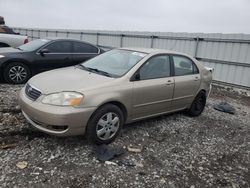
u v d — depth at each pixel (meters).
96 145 3.98
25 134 4.12
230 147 4.59
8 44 10.11
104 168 3.45
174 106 5.26
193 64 5.71
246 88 9.97
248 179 3.62
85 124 3.72
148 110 4.68
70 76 4.20
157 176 3.43
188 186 3.30
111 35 15.66
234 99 8.81
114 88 4.02
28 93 3.93
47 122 3.55
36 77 4.32
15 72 7.32
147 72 4.61
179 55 5.39
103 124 3.93
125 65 4.57
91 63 5.04
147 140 4.44
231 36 10.18
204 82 5.93
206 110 6.71
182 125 5.35
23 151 3.65
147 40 13.45
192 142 4.60
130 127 4.89
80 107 3.62
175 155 4.05
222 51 10.57
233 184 3.46
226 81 10.60
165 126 5.17
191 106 5.80
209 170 3.73
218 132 5.23
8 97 5.88
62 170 3.31
